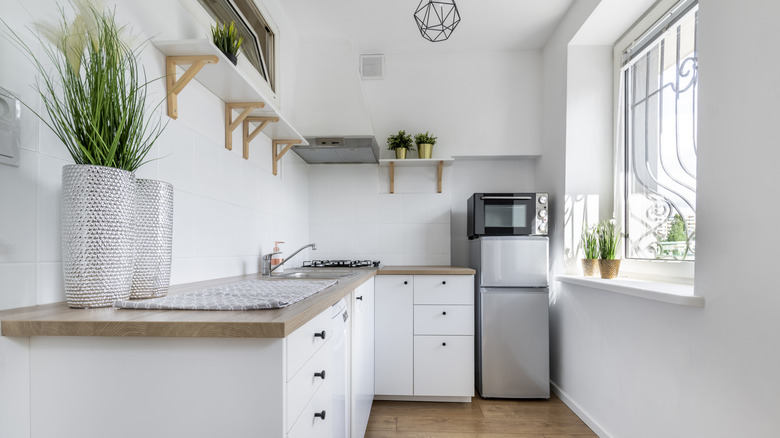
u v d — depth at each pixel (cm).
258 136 229
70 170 93
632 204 251
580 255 275
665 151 220
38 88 97
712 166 143
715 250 141
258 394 81
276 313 88
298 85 297
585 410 244
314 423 109
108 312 90
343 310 167
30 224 96
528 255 281
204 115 171
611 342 215
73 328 80
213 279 178
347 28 296
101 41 97
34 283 97
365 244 337
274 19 257
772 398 117
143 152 112
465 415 252
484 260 282
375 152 305
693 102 198
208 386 81
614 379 211
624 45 262
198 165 166
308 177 339
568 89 279
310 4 266
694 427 151
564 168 279
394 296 274
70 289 93
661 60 225
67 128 96
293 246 296
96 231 94
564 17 283
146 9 135
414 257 335
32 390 83
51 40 100
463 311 273
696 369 150
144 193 113
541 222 289
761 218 122
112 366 83
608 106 277
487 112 334
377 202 338
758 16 125
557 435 224
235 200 200
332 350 135
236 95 180
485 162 346
